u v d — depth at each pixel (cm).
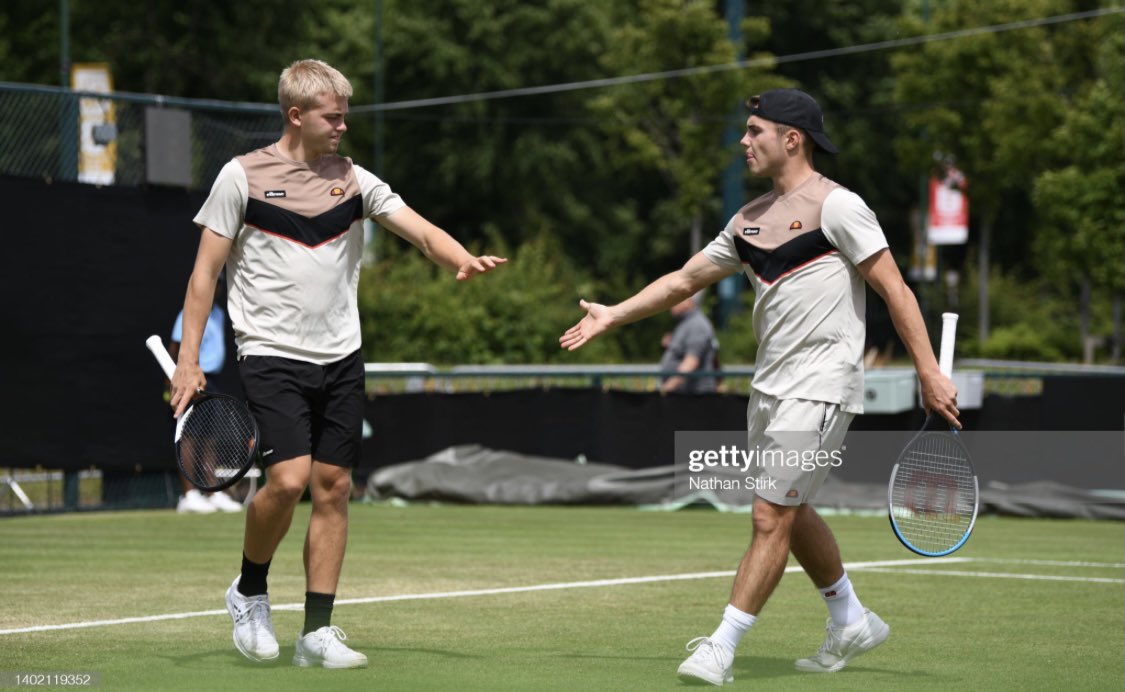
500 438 2552
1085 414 2366
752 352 5131
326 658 967
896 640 1131
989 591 1431
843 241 914
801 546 964
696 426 2488
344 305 973
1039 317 6862
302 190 962
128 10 6600
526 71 7606
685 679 919
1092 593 1419
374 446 2578
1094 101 4469
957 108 5684
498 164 7600
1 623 1173
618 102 5556
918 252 6338
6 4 6575
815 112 935
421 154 7619
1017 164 5381
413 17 7562
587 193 8112
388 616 1235
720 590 1419
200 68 6562
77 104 2238
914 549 944
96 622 1177
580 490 2395
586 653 1048
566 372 2661
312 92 955
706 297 5616
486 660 1012
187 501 2280
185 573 1520
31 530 1994
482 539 1912
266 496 951
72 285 2180
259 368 953
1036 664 1023
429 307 5081
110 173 2281
